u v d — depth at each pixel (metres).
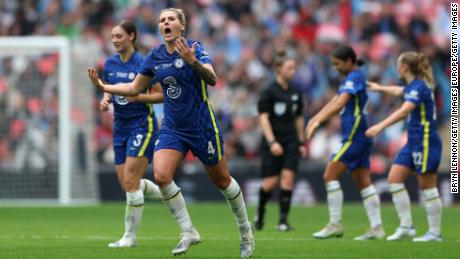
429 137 33.44
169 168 24.14
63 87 61.38
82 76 69.62
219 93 74.94
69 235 36.53
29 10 84.94
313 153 69.81
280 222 40.84
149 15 82.69
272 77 77.44
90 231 38.97
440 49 76.06
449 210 55.34
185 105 24.11
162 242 32.81
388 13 79.88
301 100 42.00
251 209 57.19
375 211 35.41
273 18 82.38
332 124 70.12
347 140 35.28
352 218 48.91
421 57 33.28
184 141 24.30
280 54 42.03
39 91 68.94
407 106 32.97
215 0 83.38
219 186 25.14
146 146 30.81
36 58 69.12
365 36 79.19
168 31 24.00
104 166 67.25
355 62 35.38
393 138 68.69
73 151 67.75
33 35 84.25
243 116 73.88
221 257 26.06
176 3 83.31
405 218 34.50
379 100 71.25
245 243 25.67
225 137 71.75
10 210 55.94
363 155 35.34
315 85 75.81
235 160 67.25
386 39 78.50
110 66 31.64
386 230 40.66
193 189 64.69
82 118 68.56
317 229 41.25
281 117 41.53
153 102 30.22
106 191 66.81
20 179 68.00
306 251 28.86
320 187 62.94
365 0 81.56
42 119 68.50
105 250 28.98
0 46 61.03
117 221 45.84
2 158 68.31
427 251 28.73
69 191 62.75
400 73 33.62
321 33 80.50
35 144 68.25
